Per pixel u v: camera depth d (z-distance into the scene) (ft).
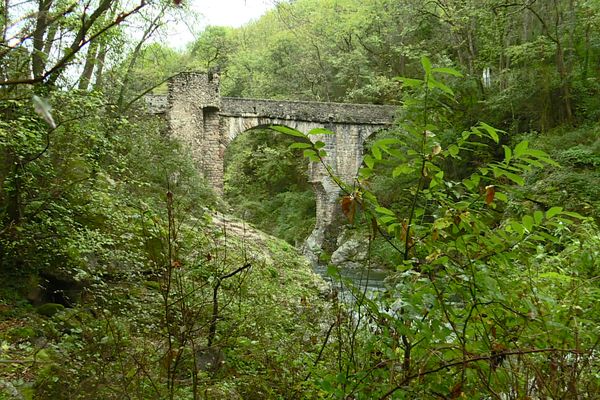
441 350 6.99
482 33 74.79
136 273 22.57
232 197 128.06
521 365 7.60
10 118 19.39
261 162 128.36
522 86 66.13
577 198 37.42
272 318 18.48
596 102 63.57
